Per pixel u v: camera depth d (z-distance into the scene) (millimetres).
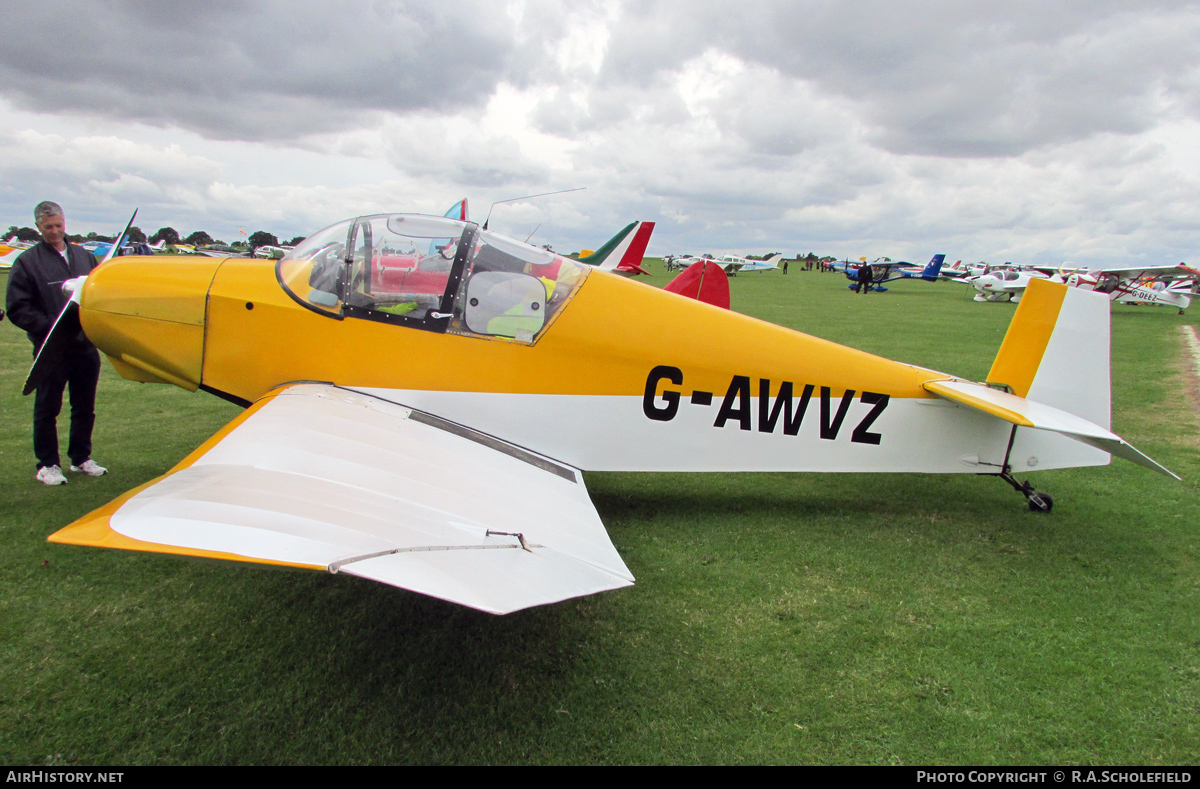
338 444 2893
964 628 2975
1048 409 3822
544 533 2670
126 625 2777
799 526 4125
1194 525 4207
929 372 4266
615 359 3805
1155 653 2812
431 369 3701
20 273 3998
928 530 4090
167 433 5504
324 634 2770
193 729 2219
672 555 3668
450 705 2377
